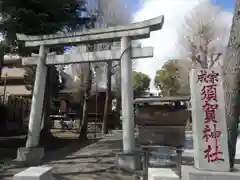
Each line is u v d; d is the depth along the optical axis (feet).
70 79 89.04
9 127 62.59
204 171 12.67
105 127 69.41
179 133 22.57
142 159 23.99
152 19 25.95
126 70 26.40
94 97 92.84
